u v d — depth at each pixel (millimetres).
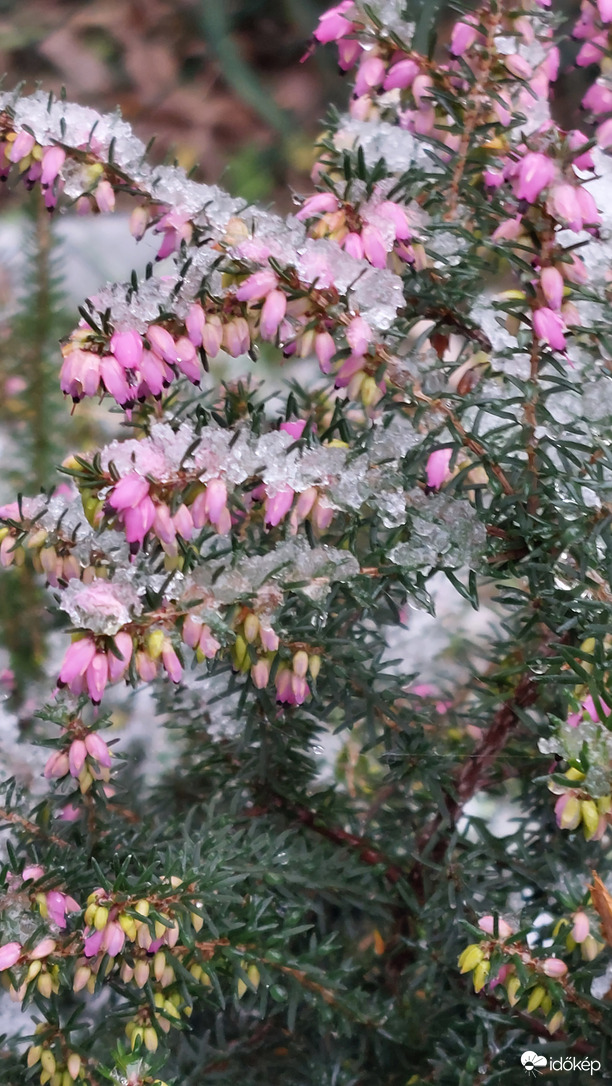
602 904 514
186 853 540
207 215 524
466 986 572
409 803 616
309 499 518
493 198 542
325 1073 567
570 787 505
